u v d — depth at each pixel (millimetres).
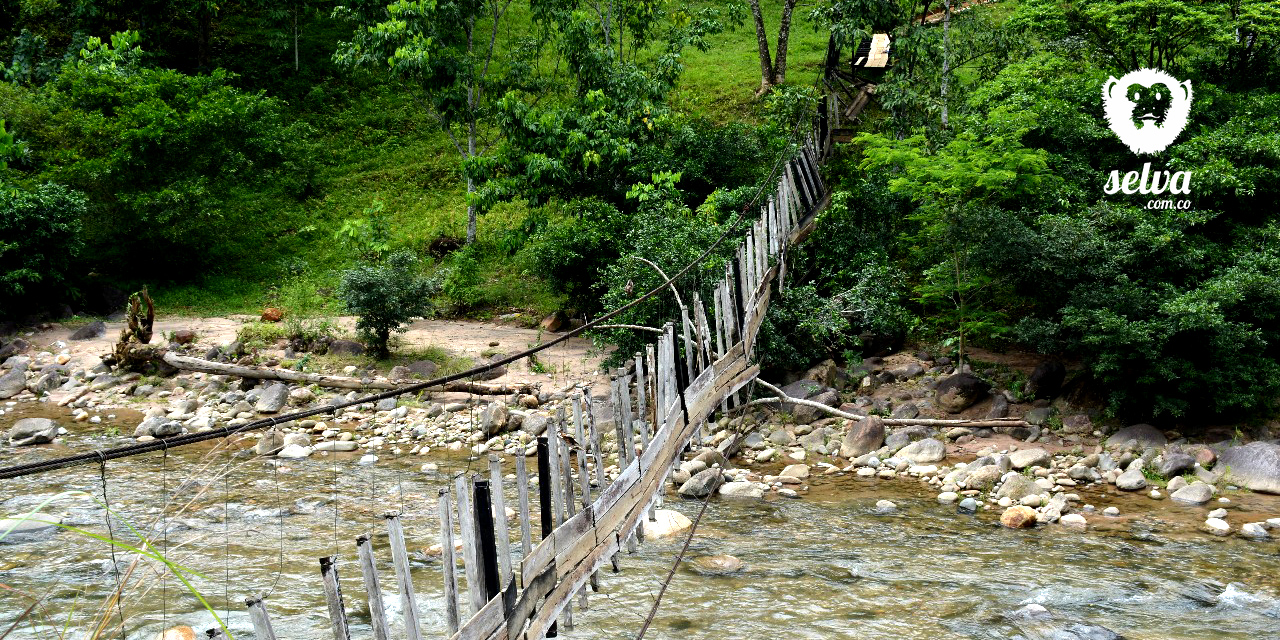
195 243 22188
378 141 27562
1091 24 16562
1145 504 10242
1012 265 12766
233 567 8297
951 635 7066
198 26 30359
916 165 13898
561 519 5785
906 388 13945
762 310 11586
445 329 18891
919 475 11438
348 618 7270
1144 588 7941
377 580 3928
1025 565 8516
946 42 19031
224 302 21250
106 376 16016
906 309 15422
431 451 12500
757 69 29047
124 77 22594
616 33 29109
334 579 3732
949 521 9789
